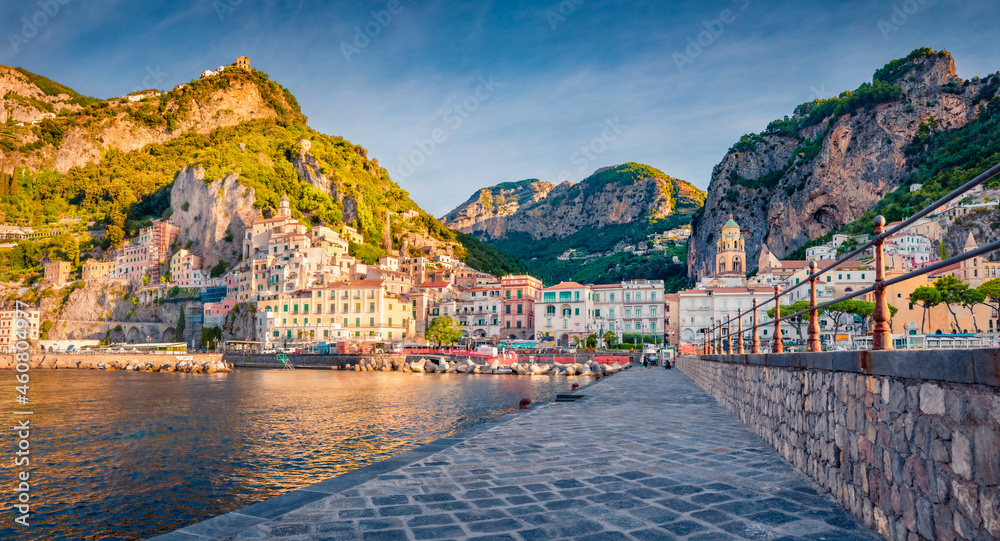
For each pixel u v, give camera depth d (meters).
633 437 12.95
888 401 5.96
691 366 43.72
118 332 166.00
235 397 54.78
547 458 10.36
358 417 40.78
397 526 6.30
